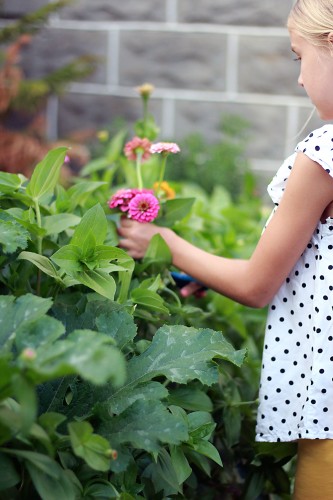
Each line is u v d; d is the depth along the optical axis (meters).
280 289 1.38
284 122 3.97
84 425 0.88
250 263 1.38
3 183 1.36
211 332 1.12
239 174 3.87
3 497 0.94
